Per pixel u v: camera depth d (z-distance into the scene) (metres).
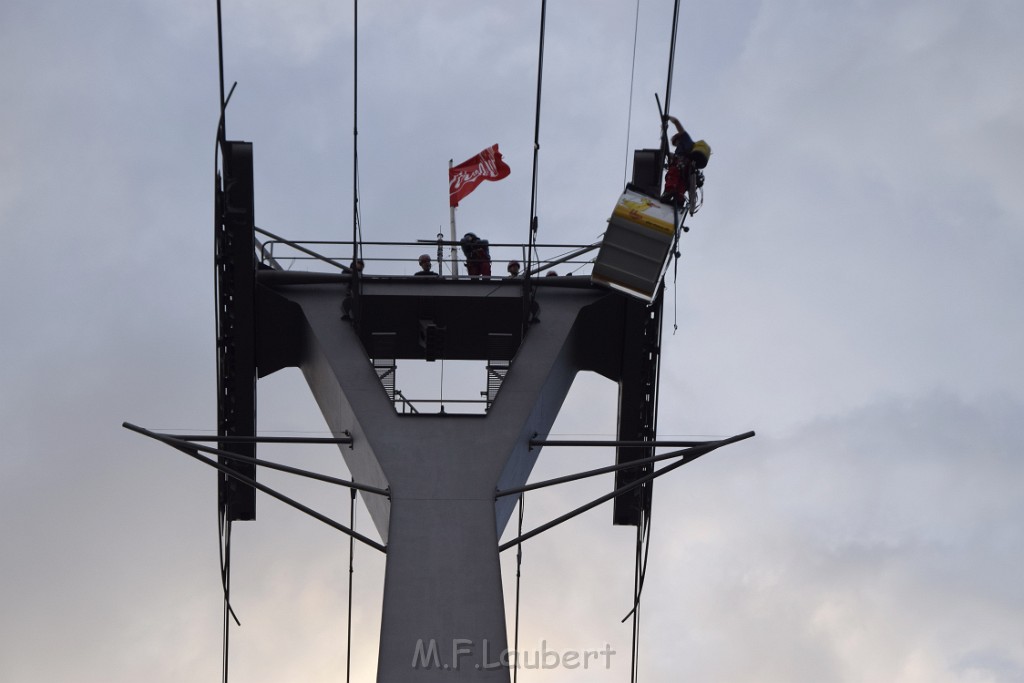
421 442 35.78
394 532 34.25
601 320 39.09
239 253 37.78
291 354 39.53
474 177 43.31
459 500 34.88
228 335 38.69
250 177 36.94
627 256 35.56
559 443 37.25
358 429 36.28
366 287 38.94
